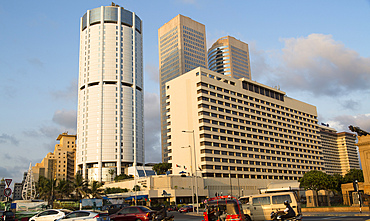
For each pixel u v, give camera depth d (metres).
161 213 30.48
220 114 127.31
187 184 112.00
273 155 143.88
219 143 123.69
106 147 188.75
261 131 143.75
